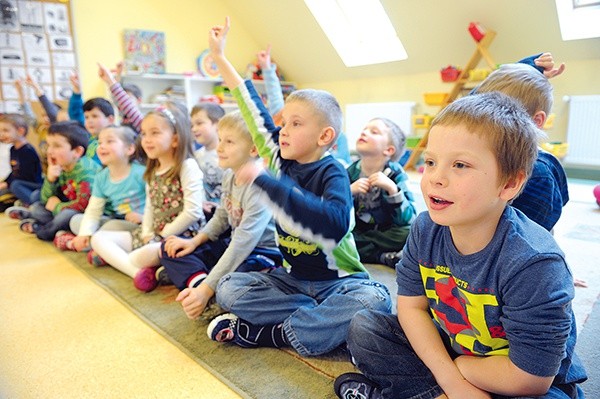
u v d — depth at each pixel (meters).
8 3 3.61
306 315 0.96
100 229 1.70
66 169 2.06
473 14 3.25
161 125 1.51
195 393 0.84
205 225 1.53
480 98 0.65
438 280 0.72
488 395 0.67
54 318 1.18
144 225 1.63
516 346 0.61
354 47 4.39
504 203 0.64
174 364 0.95
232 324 1.00
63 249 1.83
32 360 0.97
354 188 1.54
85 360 0.97
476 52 3.34
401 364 0.76
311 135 1.02
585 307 1.16
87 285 1.43
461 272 0.68
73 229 1.87
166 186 1.56
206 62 4.66
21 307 1.25
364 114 4.38
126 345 1.03
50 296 1.33
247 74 4.84
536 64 1.19
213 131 1.91
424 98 3.79
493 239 0.64
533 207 0.89
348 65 4.47
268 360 0.95
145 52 4.29
